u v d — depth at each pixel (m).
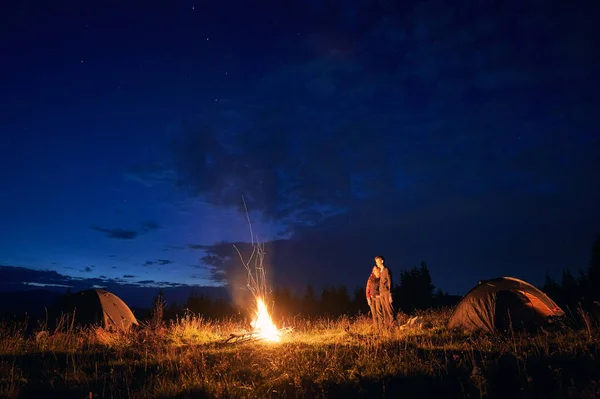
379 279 13.73
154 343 11.89
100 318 14.96
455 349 9.18
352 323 15.73
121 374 8.34
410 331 12.48
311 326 15.57
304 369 7.75
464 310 12.30
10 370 8.49
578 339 8.98
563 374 6.49
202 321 16.36
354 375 7.28
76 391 7.19
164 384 7.29
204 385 7.19
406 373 7.17
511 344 9.14
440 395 6.26
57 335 12.70
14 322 13.81
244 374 7.97
